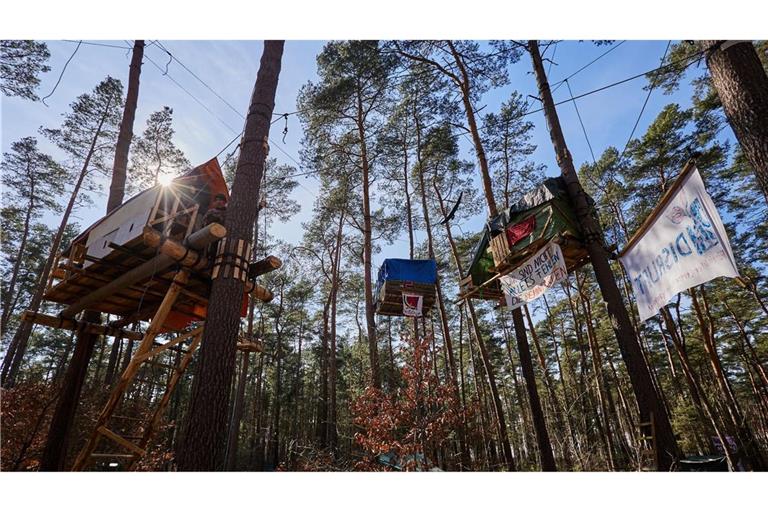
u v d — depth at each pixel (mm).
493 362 33625
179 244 6461
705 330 18156
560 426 17578
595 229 7867
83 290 8148
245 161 6789
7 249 25156
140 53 11195
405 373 8312
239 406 17188
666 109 18938
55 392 10266
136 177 21031
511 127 19109
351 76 16875
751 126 4207
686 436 21672
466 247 25438
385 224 22812
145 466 8359
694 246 4758
